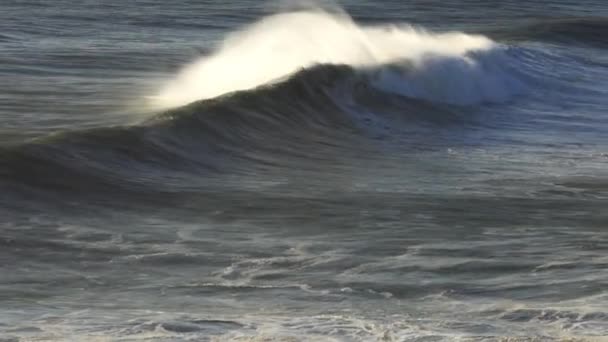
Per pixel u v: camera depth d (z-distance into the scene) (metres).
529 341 41.59
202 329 41.72
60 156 63.50
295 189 66.81
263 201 62.97
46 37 150.00
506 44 140.25
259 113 84.81
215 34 172.38
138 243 53.44
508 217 62.50
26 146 62.69
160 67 123.19
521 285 49.66
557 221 62.16
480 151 85.62
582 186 72.44
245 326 42.38
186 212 59.72
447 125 98.31
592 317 45.03
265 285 48.50
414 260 53.03
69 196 59.41
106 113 89.31
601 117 108.38
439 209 63.41
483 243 56.56
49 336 39.91
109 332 40.81
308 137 84.75
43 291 45.88
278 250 53.75
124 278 48.38
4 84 102.81
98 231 54.78
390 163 78.56
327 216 60.56
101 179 62.66
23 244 51.56
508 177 74.69
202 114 78.62
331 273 50.56
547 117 106.31
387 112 98.81
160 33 169.88
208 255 52.31
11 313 42.47
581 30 178.88
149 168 67.31
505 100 115.00
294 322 43.22
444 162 79.88
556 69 135.12
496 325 43.81
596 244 57.12
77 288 46.62
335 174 73.06
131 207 59.56
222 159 73.69
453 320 44.34
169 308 44.53
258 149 78.19
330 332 42.09
